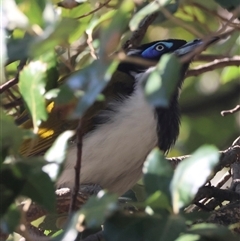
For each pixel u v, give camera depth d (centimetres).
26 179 497
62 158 510
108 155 805
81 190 790
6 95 866
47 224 727
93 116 807
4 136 481
